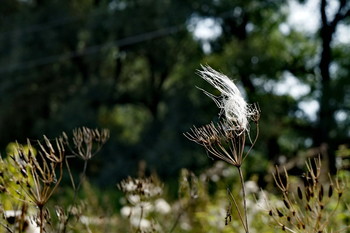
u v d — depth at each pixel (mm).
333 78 22984
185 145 20875
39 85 25594
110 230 3795
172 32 23969
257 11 24297
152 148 22672
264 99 21562
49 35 25672
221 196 5207
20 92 25328
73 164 20953
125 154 23375
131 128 28672
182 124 21234
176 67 25641
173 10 23625
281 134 20969
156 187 3053
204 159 19266
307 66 24125
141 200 2891
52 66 25812
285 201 2104
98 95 25078
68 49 25969
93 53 25203
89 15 25266
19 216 2441
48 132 23828
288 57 24062
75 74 26016
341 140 20391
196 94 21125
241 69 22422
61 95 25812
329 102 20766
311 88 22672
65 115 24031
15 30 25969
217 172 5656
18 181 2123
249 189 5301
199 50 24156
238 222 4180
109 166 22625
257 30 24625
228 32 24469
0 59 25797
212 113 20609
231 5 23594
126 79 26766
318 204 2119
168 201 5477
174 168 20750
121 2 25125
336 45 23906
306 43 24922
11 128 25172
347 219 3766
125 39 24797
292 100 22656
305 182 2146
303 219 2182
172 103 21969
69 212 2434
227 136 1930
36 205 2129
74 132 2420
